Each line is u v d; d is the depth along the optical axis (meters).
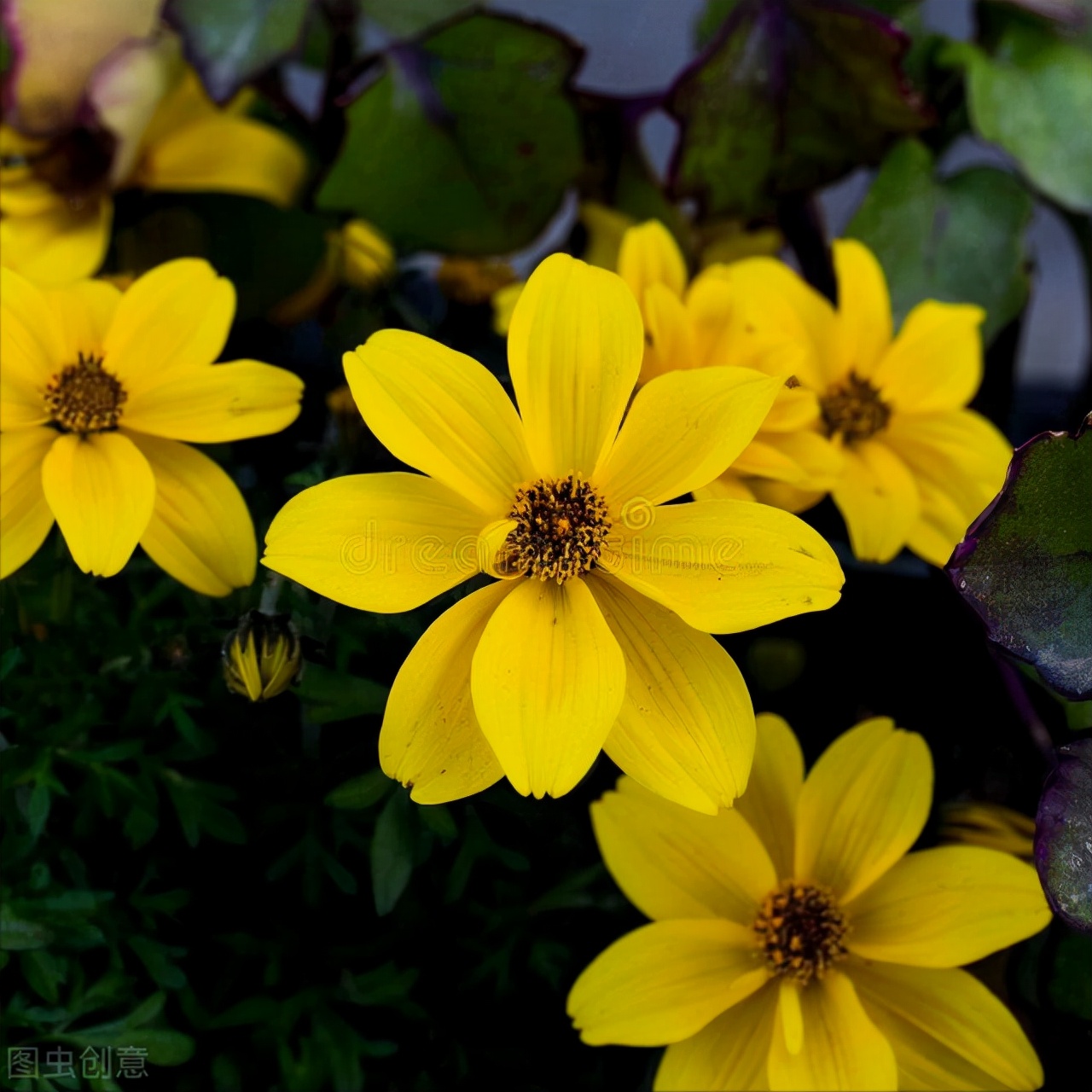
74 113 0.23
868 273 0.23
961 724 0.22
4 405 0.20
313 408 0.23
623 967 0.21
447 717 0.18
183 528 0.20
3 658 0.21
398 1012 0.22
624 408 0.19
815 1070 0.20
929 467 0.22
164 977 0.21
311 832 0.21
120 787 0.21
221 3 0.23
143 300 0.21
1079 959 0.21
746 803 0.21
